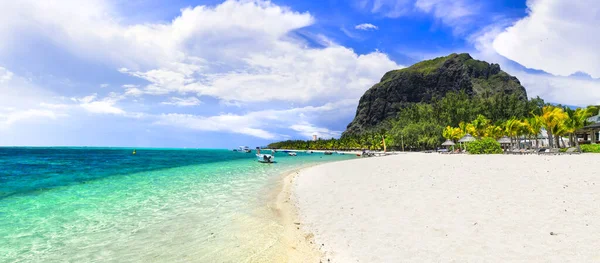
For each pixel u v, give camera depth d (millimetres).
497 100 150875
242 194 18500
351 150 166125
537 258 6691
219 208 14547
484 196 12250
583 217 8961
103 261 8320
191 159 70500
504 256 6902
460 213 10219
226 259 8289
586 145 45969
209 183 24000
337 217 11414
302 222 11438
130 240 9977
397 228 9352
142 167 42688
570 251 6891
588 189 12250
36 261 8328
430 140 113312
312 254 8336
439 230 8828
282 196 17500
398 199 12969
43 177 28906
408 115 175375
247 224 11648
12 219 12672
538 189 12844
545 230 8180
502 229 8484
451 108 149500
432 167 25062
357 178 20938
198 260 8258
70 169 38812
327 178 23031
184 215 13203
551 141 55875
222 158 77375
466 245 7652
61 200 16797
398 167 27344
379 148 138250
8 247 9391
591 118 57625
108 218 12773
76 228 11328
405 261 7121
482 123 84625
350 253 7980
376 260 7352
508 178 16047
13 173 32969
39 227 11477
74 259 8461
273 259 8172
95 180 26312
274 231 10625
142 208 14641
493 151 51250
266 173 32812
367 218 10758
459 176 17969
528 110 138250
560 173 16781
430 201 12109
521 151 49188
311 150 197500
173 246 9391
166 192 19453
